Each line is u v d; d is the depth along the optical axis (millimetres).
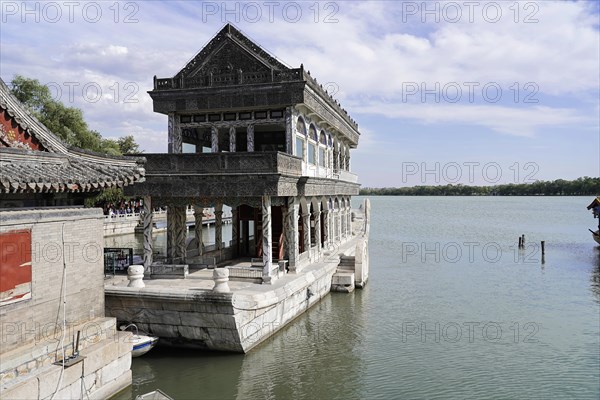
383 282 33125
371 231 76500
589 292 30969
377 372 17141
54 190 12336
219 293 16219
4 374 10828
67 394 11836
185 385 15141
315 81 24984
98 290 14539
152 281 20656
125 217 59781
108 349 13391
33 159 13164
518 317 24938
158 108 24031
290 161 21594
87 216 14125
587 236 67188
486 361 18484
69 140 53188
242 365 16531
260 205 20891
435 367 17766
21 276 11938
